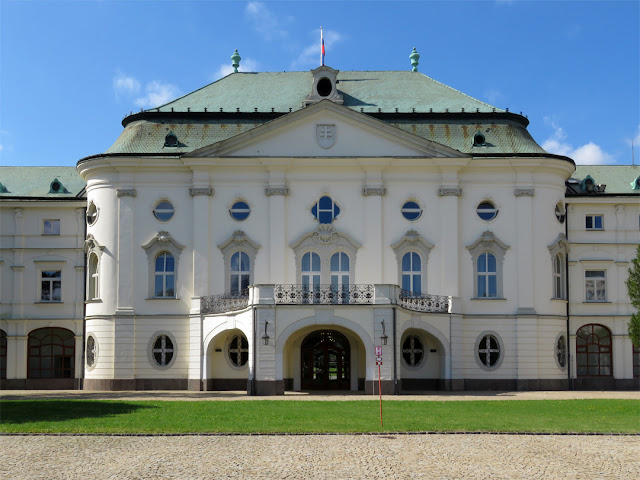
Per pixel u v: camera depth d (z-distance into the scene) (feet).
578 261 166.61
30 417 93.25
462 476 60.85
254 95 168.86
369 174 154.40
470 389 151.94
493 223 155.84
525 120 165.27
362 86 172.14
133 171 155.84
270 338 131.64
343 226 154.10
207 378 147.84
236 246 153.28
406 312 139.64
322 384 149.38
